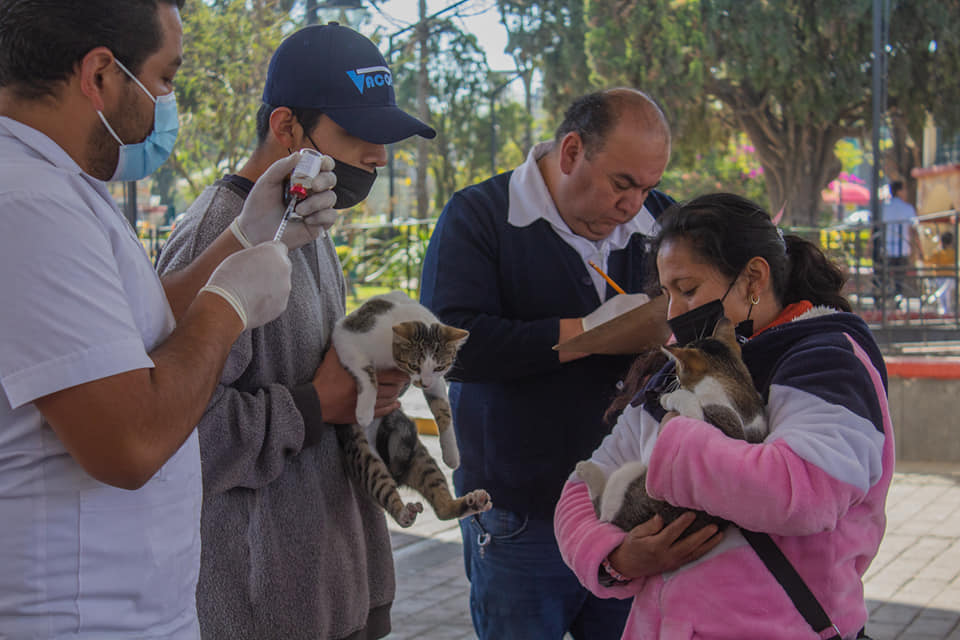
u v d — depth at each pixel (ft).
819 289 7.17
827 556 6.10
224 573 7.30
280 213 7.32
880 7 57.00
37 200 5.00
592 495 7.43
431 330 9.04
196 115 47.24
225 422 7.12
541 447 9.89
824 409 6.01
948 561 17.81
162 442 5.17
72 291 4.96
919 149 86.79
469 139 116.88
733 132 102.06
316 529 7.92
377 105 8.00
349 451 8.81
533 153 10.59
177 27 5.87
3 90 5.50
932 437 25.70
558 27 86.63
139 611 5.52
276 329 7.82
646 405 7.20
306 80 7.86
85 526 5.26
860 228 31.22
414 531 20.66
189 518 5.92
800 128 89.71
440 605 16.29
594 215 9.81
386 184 126.52
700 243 6.85
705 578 6.27
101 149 5.73
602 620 10.06
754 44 75.72
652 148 9.27
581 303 10.23
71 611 5.23
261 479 7.38
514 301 10.25
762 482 5.72
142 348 5.21
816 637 6.07
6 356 4.87
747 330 6.91
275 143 8.13
